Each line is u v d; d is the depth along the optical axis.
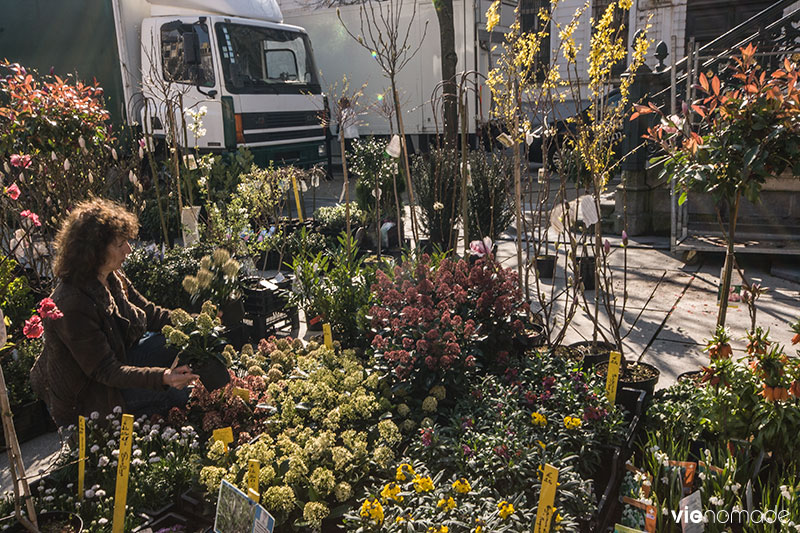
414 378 3.58
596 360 4.18
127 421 2.61
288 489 2.70
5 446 3.81
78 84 6.04
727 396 3.30
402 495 2.68
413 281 4.25
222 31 10.27
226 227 6.21
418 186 8.13
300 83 11.86
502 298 3.97
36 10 9.32
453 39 9.14
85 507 2.85
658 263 7.52
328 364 3.95
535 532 2.39
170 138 7.64
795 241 7.30
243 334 4.92
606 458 3.23
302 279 5.20
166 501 3.01
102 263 3.32
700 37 15.54
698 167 3.60
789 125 3.37
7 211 5.55
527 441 3.09
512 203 7.68
